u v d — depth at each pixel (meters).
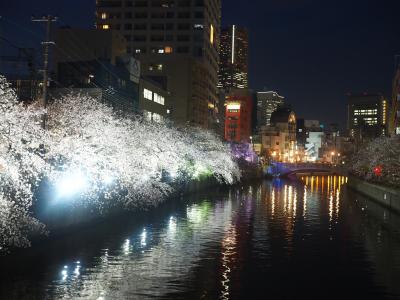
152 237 31.69
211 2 144.38
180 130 72.81
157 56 126.06
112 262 24.36
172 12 135.62
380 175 73.50
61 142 33.00
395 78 135.75
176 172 58.94
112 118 41.41
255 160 128.88
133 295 19.06
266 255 27.03
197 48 135.00
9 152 26.31
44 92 33.38
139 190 43.16
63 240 29.45
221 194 72.06
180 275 22.20
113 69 70.94
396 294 20.09
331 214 48.88
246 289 20.27
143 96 81.38
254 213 47.78
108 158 38.06
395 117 131.12
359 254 27.92
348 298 19.47
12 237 23.91
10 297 18.58
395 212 50.88
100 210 35.41
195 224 38.31
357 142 155.75
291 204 59.38
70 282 20.70
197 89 128.25
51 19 33.97
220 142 88.19
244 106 183.75
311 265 24.88
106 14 137.12
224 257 26.22
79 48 83.00
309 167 166.00
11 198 25.05
